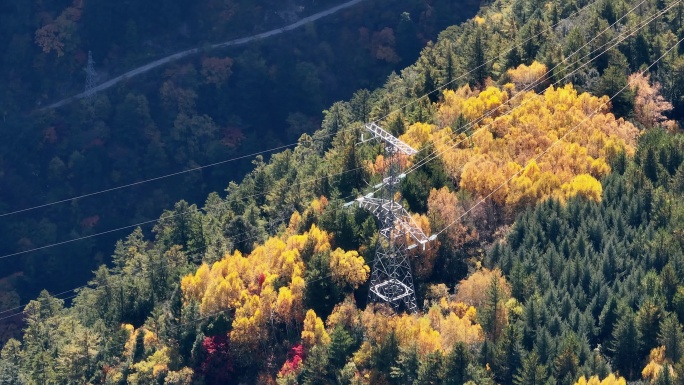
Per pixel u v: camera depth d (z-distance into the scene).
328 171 175.62
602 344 132.25
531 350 130.00
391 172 144.25
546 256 143.50
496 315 133.62
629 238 146.25
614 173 157.88
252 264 153.25
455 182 162.62
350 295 146.12
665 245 141.25
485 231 153.12
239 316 144.62
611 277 140.62
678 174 154.88
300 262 150.38
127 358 153.25
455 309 139.38
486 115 174.62
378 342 134.75
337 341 135.75
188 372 143.88
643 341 129.00
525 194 154.62
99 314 174.75
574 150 162.38
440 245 149.25
